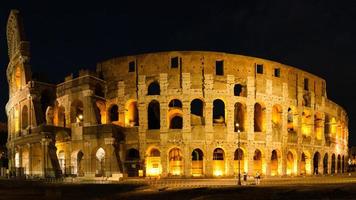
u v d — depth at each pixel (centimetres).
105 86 9406
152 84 9638
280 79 9819
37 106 9319
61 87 9662
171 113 9888
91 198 5459
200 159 9544
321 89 11225
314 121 10975
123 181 7362
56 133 8894
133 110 9531
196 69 8944
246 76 9250
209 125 8812
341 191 5028
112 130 8425
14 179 8194
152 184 6781
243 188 5756
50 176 8425
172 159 9131
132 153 9469
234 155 9250
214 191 5581
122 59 9269
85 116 8931
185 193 5556
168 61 8981
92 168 8588
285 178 8419
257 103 9588
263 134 9294
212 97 8894
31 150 9150
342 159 12838
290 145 9906
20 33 9994
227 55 9131
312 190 5181
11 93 10744
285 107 9831
